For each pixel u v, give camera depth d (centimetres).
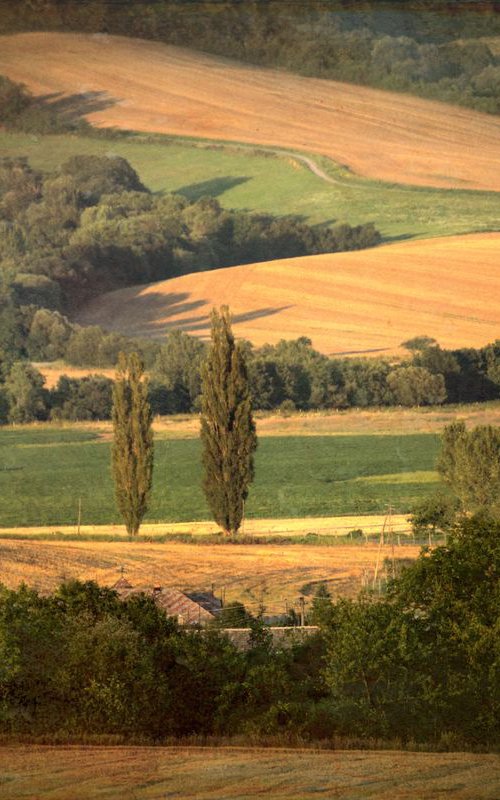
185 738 10088
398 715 10900
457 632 11444
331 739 10381
